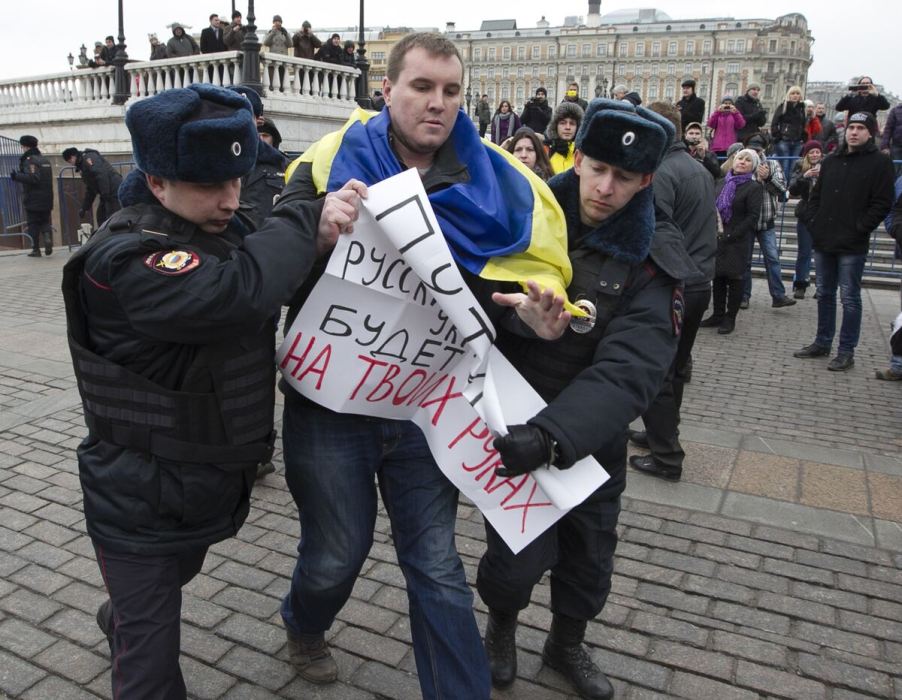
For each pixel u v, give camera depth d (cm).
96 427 173
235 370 174
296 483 209
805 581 311
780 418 515
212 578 301
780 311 869
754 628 279
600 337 200
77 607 280
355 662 255
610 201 191
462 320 183
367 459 207
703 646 268
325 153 193
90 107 1650
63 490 373
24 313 770
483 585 228
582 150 192
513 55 8456
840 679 252
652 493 389
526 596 225
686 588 304
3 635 264
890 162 600
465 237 187
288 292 164
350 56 1658
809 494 392
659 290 199
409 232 177
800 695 245
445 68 183
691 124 798
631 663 259
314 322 190
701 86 8150
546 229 188
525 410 198
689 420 507
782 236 1167
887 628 280
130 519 174
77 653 256
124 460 173
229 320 158
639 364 190
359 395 197
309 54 1553
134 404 169
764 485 402
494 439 185
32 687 240
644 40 8181
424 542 207
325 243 175
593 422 181
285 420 213
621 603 293
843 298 629
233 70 1424
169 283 156
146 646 176
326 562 207
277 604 286
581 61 8281
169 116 155
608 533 226
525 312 179
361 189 177
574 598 233
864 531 354
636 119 181
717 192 788
